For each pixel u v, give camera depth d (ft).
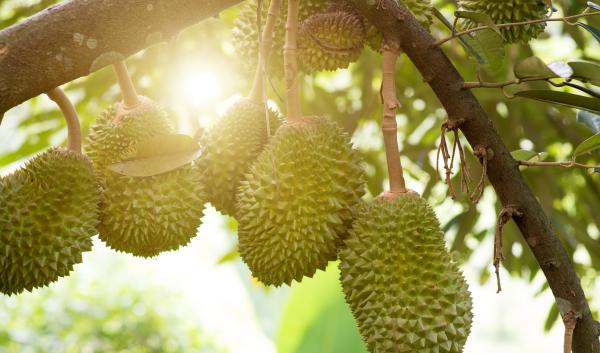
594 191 12.55
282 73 6.91
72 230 5.97
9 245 5.85
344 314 10.00
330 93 13.07
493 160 6.26
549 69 6.07
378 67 12.32
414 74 12.53
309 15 6.61
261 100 6.40
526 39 6.85
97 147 6.26
